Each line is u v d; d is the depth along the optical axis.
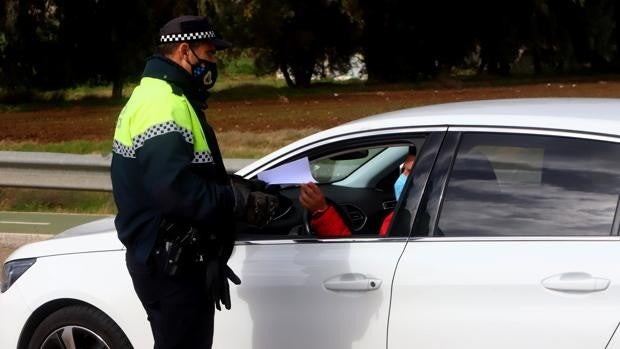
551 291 4.27
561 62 61.94
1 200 13.22
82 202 12.89
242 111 30.47
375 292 4.68
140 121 4.50
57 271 5.51
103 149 18.20
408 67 59.53
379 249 4.75
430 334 4.52
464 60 61.12
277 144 18.27
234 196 4.56
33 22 41.91
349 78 67.12
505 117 4.69
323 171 6.23
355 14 51.62
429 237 4.65
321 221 5.01
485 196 4.60
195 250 4.55
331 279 4.79
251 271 5.00
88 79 44.56
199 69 4.66
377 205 6.00
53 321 5.53
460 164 4.70
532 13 57.75
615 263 4.18
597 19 59.06
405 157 6.32
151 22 43.19
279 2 49.00
